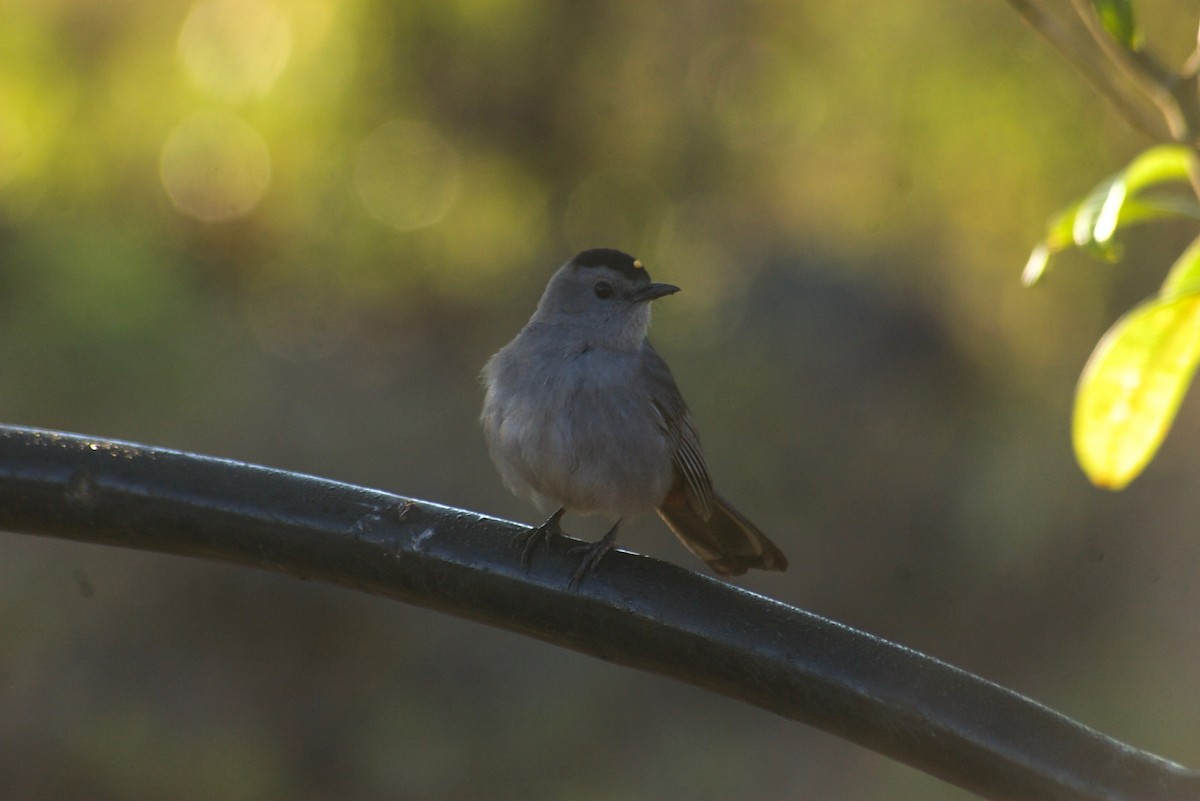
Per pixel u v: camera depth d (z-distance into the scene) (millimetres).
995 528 14359
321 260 13430
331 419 15070
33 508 3982
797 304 15727
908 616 14781
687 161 13156
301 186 12805
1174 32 9055
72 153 12180
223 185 12648
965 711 3258
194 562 14359
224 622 14289
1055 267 11469
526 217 13516
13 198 12422
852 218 12633
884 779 13734
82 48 11977
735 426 15820
